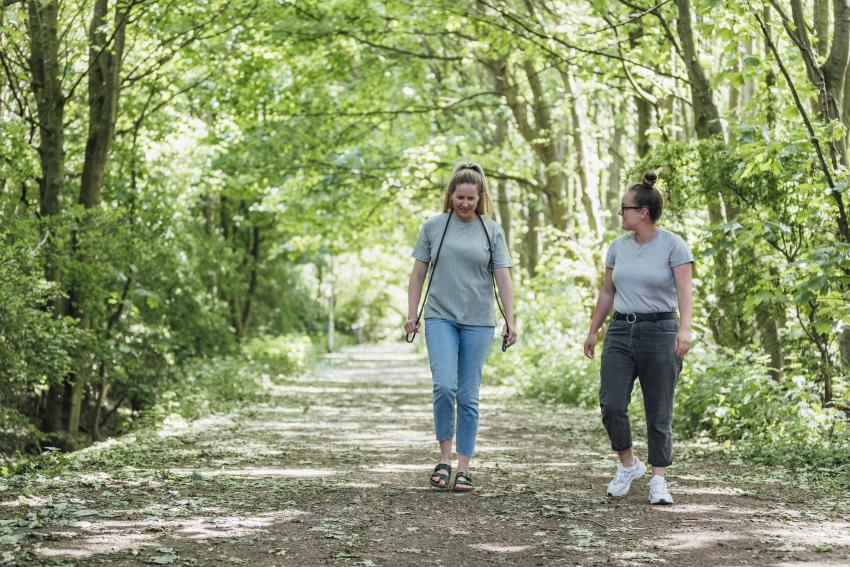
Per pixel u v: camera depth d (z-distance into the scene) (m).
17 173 12.75
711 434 9.91
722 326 11.39
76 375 13.88
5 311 10.38
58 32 14.27
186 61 17.39
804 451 7.97
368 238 25.78
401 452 9.22
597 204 20.11
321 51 19.22
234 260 25.64
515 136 27.14
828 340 9.57
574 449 9.41
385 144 22.61
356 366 37.19
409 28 18.34
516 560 4.35
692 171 11.37
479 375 6.56
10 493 5.88
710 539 4.75
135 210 16.53
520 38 15.65
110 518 5.15
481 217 6.59
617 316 6.01
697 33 14.40
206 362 19.77
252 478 6.93
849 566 4.16
